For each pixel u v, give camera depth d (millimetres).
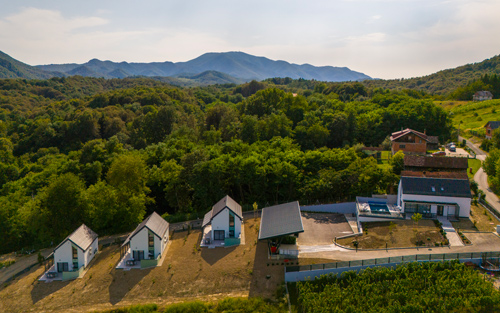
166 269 56125
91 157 95688
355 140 122812
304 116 130250
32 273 59844
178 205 81062
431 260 48688
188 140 108875
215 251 60188
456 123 165750
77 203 71375
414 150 107188
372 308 40500
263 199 79250
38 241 75062
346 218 69500
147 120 131750
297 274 49688
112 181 75562
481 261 48219
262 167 76375
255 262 55156
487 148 115312
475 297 39688
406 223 61594
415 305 39375
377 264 49000
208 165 75625
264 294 48625
